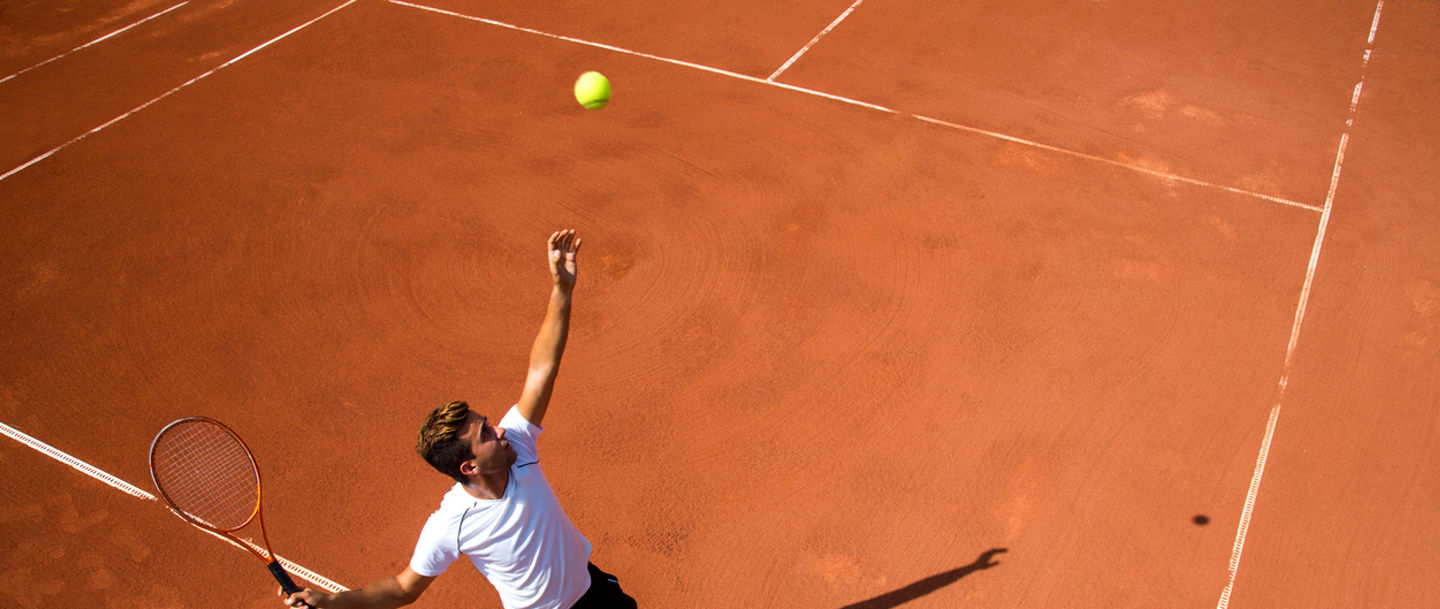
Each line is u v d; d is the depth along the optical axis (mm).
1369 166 8906
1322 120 9609
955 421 6266
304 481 5969
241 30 11805
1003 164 8969
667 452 6113
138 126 9898
